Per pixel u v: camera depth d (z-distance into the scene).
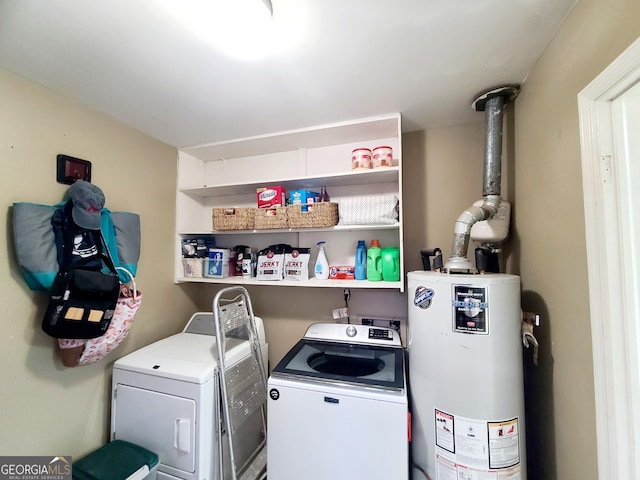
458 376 1.10
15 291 1.21
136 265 1.63
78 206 1.31
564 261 0.98
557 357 1.04
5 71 1.19
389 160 1.65
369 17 0.92
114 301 1.36
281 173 2.12
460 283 1.11
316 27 0.96
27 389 1.24
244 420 1.53
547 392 1.12
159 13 0.88
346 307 1.95
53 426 1.33
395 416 1.14
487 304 1.08
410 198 1.82
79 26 0.95
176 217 2.07
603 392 0.78
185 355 1.57
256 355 1.76
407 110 1.57
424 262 1.48
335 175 1.71
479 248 1.40
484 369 1.07
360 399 1.18
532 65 1.19
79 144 1.46
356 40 1.03
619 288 0.76
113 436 1.50
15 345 1.21
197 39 1.01
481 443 1.06
